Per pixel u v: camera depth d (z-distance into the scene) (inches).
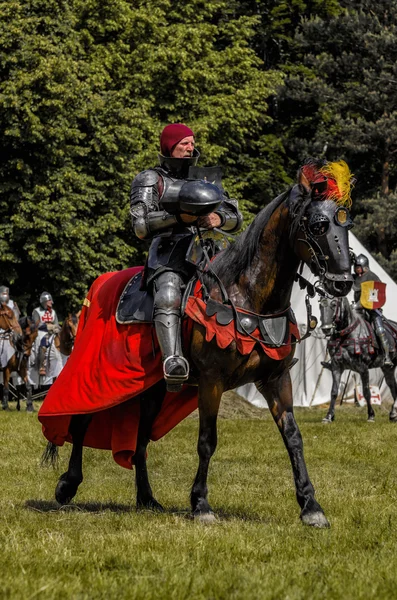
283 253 279.0
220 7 1706.4
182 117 1513.3
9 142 1262.3
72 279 1326.3
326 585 210.7
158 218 287.0
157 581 211.9
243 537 261.9
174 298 284.8
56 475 430.0
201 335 284.0
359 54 1797.5
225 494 373.4
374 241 1840.6
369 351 800.3
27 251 1299.2
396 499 356.5
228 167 1640.0
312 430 687.1
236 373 283.0
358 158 1910.7
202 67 1528.1
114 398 299.4
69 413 306.7
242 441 593.9
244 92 1537.9
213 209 279.6
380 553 247.1
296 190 273.3
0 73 1261.1
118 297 311.9
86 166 1350.9
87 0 1424.7
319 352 1040.2
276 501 350.6
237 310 280.5
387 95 1770.4
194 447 560.1
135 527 287.6
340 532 272.2
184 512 316.2
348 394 1074.1
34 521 299.1
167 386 287.3
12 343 952.9
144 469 334.6
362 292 795.4
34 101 1242.0
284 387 289.1
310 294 281.1
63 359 1003.9
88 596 199.2
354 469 465.4
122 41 1453.0
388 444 586.2
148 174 291.4
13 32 1229.7
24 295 1343.5
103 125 1348.4
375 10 1860.2
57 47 1254.9
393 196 1737.2
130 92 1455.5
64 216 1255.5
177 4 1605.6
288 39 1835.6
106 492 378.3
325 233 263.3
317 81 1749.5
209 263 289.3
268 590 204.4
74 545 256.1
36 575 219.1
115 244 1344.7
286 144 1802.4
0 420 765.3
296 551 248.1
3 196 1282.0
